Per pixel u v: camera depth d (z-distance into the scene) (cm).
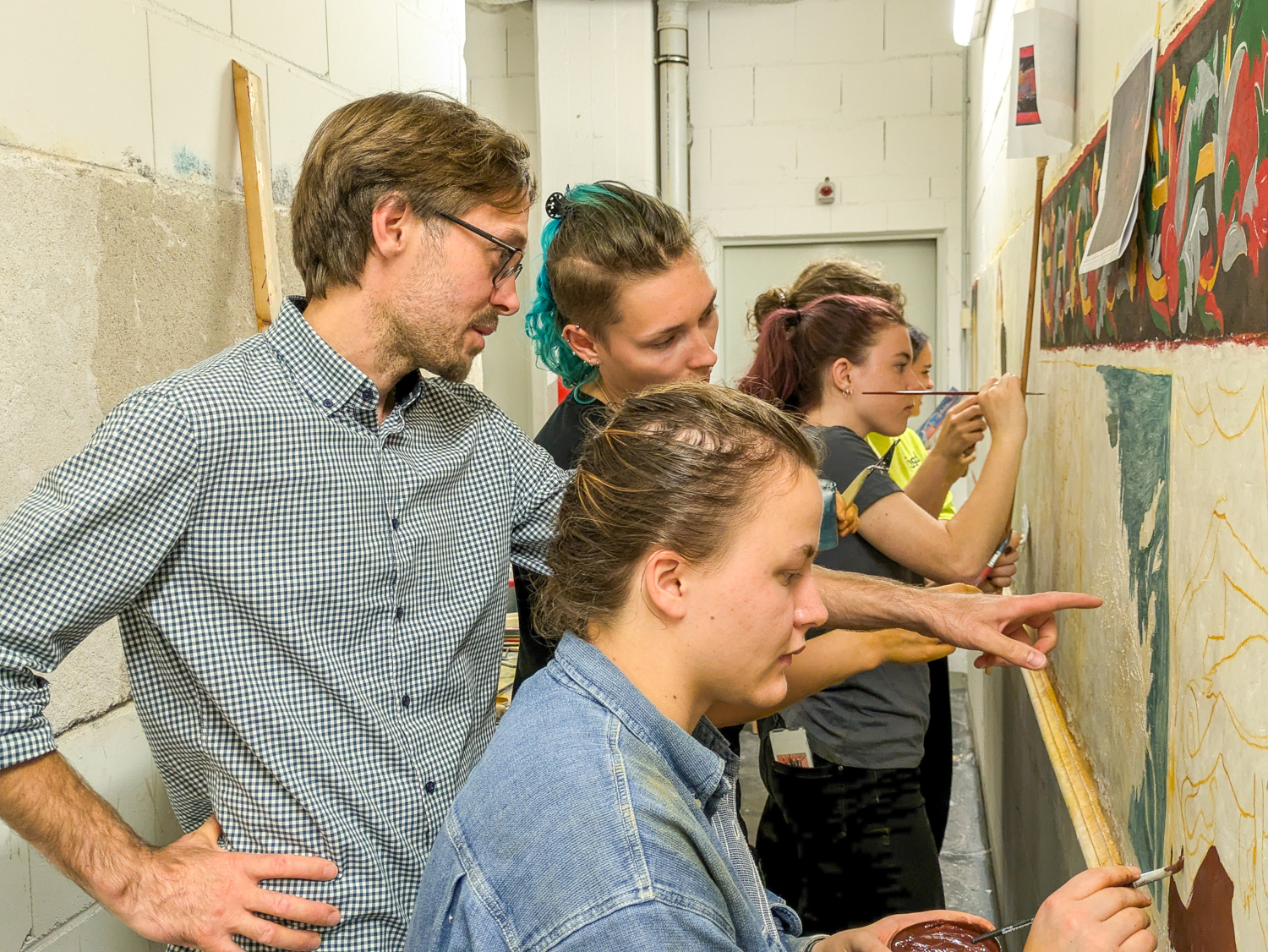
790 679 117
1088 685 140
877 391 175
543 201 451
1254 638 70
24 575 88
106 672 142
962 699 422
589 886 59
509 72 464
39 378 129
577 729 67
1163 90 94
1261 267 67
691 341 134
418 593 108
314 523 100
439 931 66
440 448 114
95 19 139
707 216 464
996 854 269
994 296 291
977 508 155
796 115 452
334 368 102
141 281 148
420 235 102
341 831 99
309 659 99
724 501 67
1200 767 83
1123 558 115
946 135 443
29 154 127
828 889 170
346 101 212
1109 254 110
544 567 125
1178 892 91
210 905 91
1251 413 70
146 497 92
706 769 71
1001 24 267
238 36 173
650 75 440
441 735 108
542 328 149
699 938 59
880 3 441
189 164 160
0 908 120
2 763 88
